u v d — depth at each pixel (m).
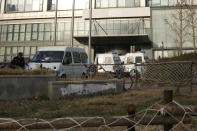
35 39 39.41
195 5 33.31
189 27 33.22
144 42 36.88
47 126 2.81
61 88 7.81
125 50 38.38
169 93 3.06
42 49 11.84
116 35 33.62
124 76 12.32
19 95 7.29
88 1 38.44
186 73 9.21
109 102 6.88
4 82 7.17
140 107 5.92
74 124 2.86
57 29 38.78
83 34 37.56
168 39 34.88
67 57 11.27
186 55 13.02
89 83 8.52
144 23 36.03
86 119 2.90
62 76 10.30
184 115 2.97
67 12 38.69
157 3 37.03
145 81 10.84
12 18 40.38
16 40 40.06
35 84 7.47
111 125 2.91
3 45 40.41
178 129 3.94
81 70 11.91
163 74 10.38
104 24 36.81
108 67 11.88
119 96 8.36
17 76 7.30
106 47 38.78
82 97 8.26
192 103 6.20
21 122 2.79
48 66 10.35
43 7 39.94
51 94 7.54
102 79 9.52
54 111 5.83
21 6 40.81
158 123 2.97
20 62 10.77
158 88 10.33
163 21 35.22
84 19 37.53
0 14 40.88
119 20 36.56
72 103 6.95
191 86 8.95
